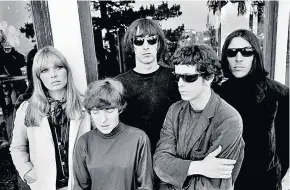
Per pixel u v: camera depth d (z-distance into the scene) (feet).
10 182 4.52
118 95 4.06
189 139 4.57
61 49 4.32
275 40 4.75
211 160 4.63
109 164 4.23
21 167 4.48
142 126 4.52
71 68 4.36
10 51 4.25
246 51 4.59
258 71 4.71
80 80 4.40
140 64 4.40
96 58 4.39
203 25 4.47
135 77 4.43
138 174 4.36
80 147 4.32
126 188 4.31
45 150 4.43
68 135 4.41
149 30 4.33
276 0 4.66
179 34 4.41
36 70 4.25
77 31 4.31
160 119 4.52
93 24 4.32
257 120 4.80
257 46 4.65
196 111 4.53
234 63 4.55
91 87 4.02
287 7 4.71
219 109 4.58
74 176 4.42
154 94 4.46
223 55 4.52
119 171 4.24
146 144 4.31
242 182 4.91
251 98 4.70
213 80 4.50
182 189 4.65
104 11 4.30
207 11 4.45
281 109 4.91
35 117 4.34
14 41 4.24
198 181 4.66
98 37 4.35
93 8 4.28
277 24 4.73
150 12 4.34
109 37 4.36
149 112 4.50
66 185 4.59
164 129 4.54
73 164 4.40
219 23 4.50
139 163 4.31
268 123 4.87
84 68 4.38
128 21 4.34
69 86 4.35
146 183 4.35
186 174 4.61
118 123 4.21
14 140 4.44
